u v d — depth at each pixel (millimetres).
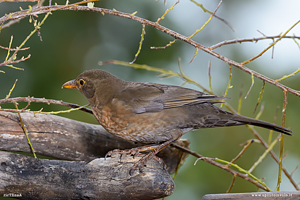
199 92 8773
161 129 8539
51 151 8297
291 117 13391
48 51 12758
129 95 8516
